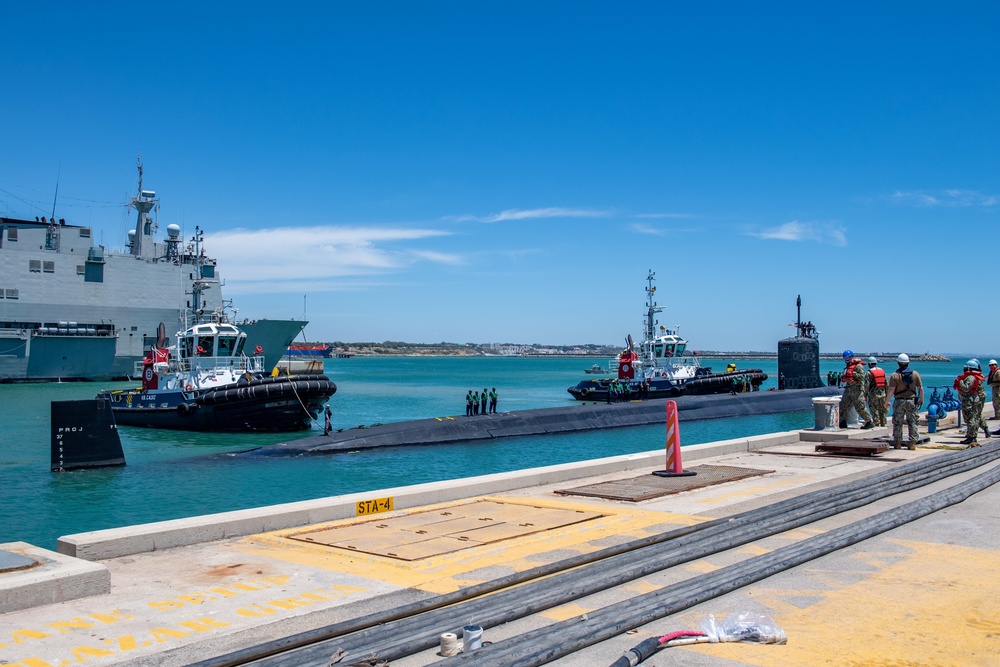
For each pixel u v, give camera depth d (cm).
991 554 928
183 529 978
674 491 1373
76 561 796
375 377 14788
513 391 9481
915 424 1978
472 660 584
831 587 796
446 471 2886
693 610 725
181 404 4031
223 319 4503
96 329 7900
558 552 935
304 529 1070
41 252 7556
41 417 4866
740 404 5388
